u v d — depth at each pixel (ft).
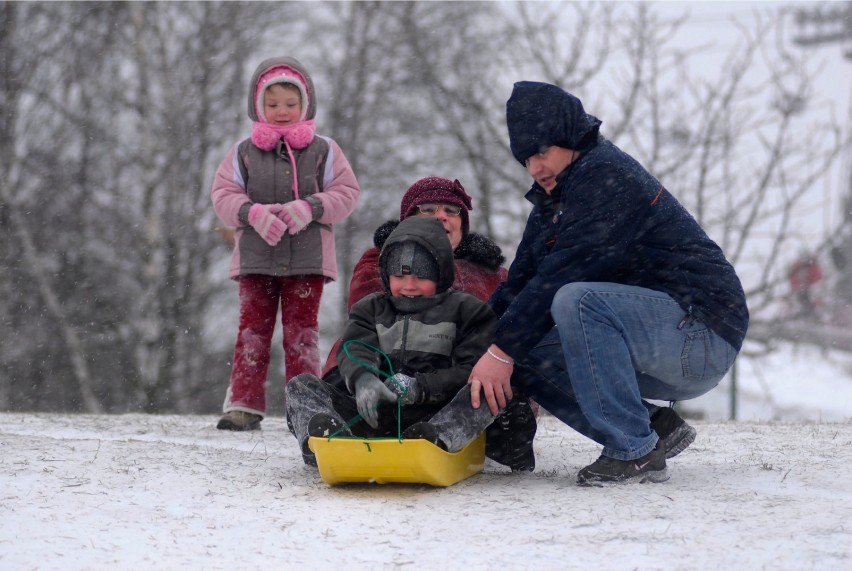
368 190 91.04
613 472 17.29
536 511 15.60
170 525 15.10
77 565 13.19
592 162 17.16
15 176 85.10
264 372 27.27
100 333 82.64
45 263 83.30
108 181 85.76
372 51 97.04
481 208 88.28
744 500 16.08
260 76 27.40
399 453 16.58
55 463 19.76
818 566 12.80
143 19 86.17
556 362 17.72
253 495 17.16
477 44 97.25
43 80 87.35
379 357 17.94
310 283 26.99
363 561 13.35
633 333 16.96
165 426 27.71
